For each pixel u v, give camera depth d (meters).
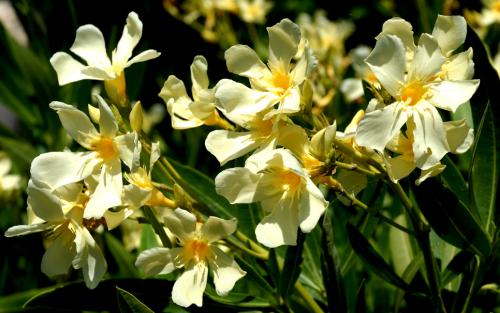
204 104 0.56
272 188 0.54
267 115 0.53
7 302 0.71
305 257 0.64
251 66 0.55
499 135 0.58
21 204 0.82
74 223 0.55
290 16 1.24
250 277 0.59
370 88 0.56
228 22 0.97
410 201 0.58
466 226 0.56
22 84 0.87
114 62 0.58
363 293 0.61
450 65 0.54
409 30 0.55
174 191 0.56
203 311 0.59
